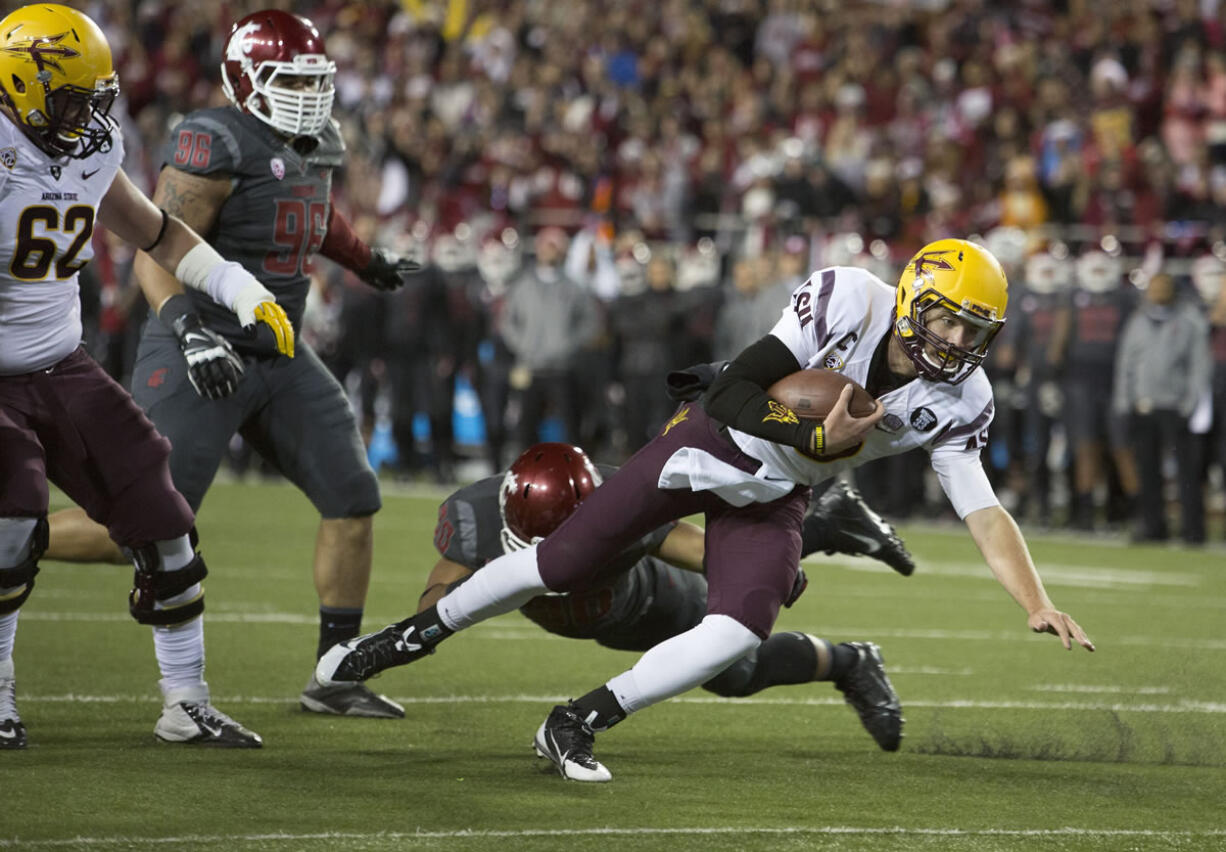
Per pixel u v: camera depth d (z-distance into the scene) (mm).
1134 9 59906
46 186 13672
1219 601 29859
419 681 19562
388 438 51219
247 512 39219
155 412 16703
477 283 48594
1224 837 12617
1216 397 40375
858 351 13547
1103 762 15750
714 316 46656
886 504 45094
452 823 12164
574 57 63156
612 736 16531
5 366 13984
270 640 21828
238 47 16609
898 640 24312
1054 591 30781
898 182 50031
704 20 64062
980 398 14062
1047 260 43469
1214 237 46094
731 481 13773
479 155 56281
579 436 47750
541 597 15398
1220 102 54969
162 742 15070
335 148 17656
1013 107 55969
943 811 13281
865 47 59500
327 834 11680
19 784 13000
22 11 13523
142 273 15656
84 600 24734
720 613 13797
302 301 17453
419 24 64250
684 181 53000
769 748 16094
